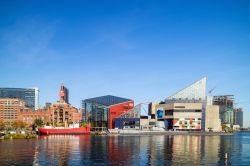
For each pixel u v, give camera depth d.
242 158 124.06
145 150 148.00
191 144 192.75
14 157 117.25
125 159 115.31
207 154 134.38
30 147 157.38
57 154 127.69
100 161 109.94
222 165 105.44
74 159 114.19
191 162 109.88
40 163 104.31
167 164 104.81
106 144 183.62
